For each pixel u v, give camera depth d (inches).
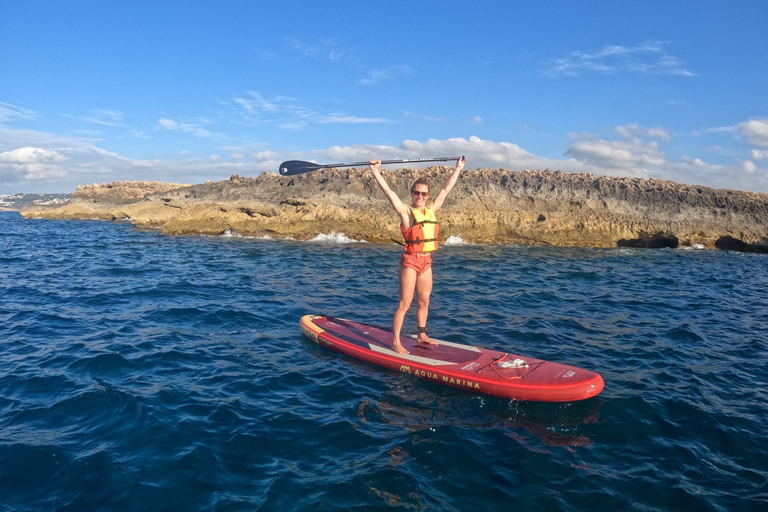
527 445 157.3
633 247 902.4
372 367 224.7
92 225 1498.5
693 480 139.1
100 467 137.2
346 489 130.1
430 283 229.5
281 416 172.2
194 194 1243.2
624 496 130.9
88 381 198.8
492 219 911.0
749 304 390.3
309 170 258.2
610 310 352.5
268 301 359.6
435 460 146.6
